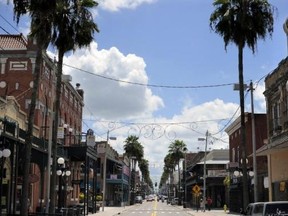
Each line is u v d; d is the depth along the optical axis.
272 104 36.81
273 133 36.25
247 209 19.61
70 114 57.16
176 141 124.50
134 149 116.38
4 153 22.52
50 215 26.05
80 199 61.06
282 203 17.47
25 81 42.34
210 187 79.75
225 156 90.69
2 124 24.20
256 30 29.22
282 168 34.78
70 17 27.27
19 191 37.34
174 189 156.50
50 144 30.84
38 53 22.34
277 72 35.12
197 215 50.16
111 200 97.25
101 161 84.62
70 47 27.83
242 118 29.23
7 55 42.75
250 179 48.12
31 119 21.83
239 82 29.58
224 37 29.98
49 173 30.39
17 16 21.16
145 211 65.50
